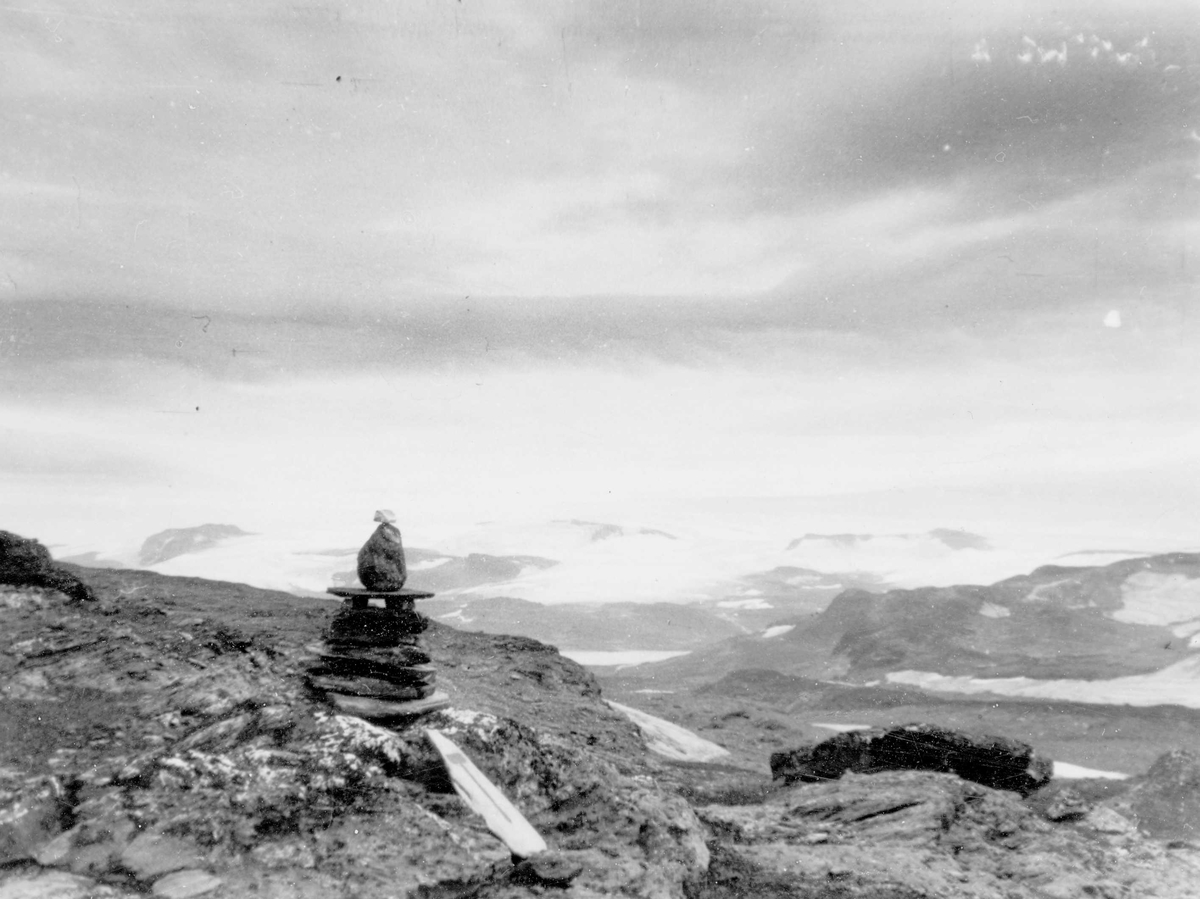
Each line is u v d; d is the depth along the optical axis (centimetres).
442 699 764
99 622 838
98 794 553
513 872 572
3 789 547
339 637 769
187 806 549
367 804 582
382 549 787
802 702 4691
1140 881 846
